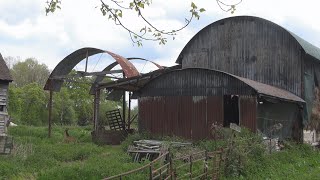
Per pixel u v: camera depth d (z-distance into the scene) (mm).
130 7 6496
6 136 19578
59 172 14125
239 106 21797
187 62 30328
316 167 19047
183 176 12500
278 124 22922
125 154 18859
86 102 63156
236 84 22000
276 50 27203
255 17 27875
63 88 61000
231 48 28750
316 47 31438
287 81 26750
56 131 34188
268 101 22609
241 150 15812
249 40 28156
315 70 29031
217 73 22609
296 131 26250
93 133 25906
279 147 23000
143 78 24688
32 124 54531
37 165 16516
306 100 26547
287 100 23359
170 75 24156
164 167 12352
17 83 83562
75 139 25422
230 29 28891
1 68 21328
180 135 23438
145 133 24000
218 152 14523
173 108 23859
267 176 15664
